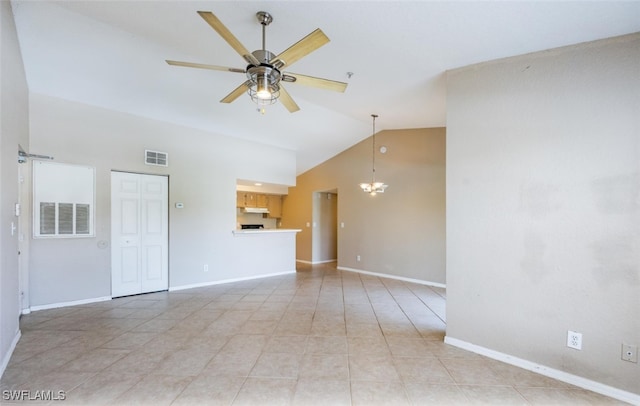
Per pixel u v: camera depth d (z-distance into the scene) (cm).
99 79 392
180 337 321
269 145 655
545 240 254
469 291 295
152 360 269
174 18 261
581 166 239
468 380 242
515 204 269
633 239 218
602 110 231
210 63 364
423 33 248
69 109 414
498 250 277
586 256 236
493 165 281
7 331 259
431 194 605
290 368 258
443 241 584
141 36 314
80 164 423
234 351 289
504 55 273
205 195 555
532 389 230
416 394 222
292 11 230
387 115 516
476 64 294
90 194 433
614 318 224
